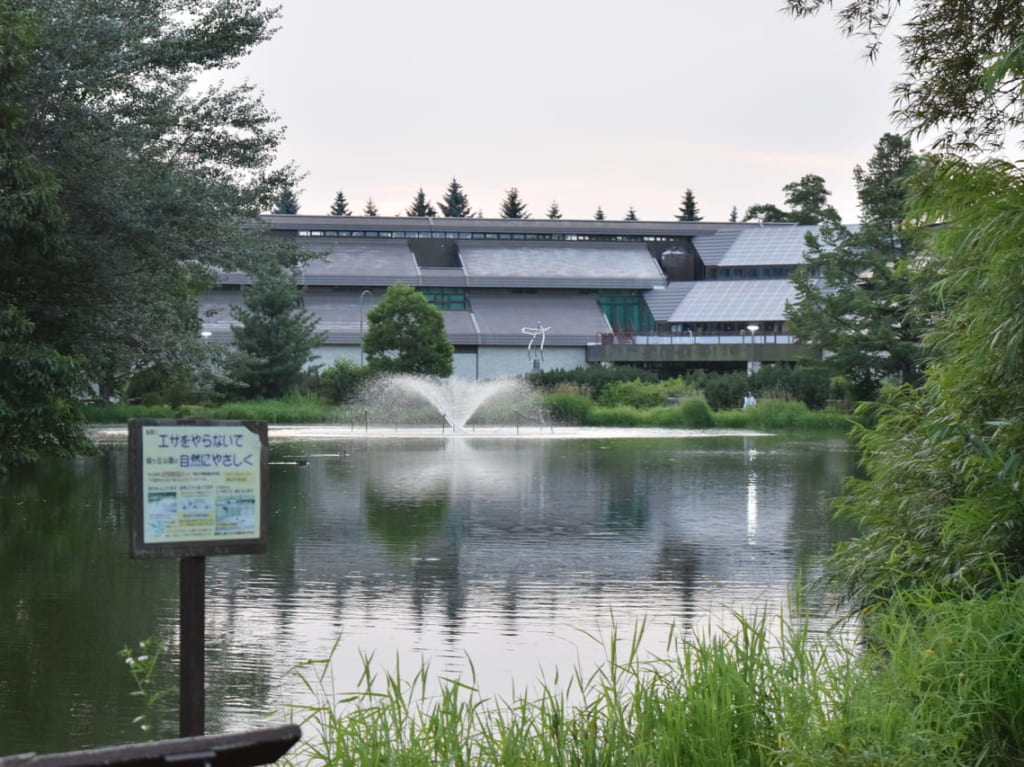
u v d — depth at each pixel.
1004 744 4.55
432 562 12.20
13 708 6.66
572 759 4.49
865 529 9.05
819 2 8.37
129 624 8.95
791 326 50.34
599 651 7.93
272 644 8.23
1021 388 6.29
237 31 22.62
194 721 3.58
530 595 10.17
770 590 10.36
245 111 24.31
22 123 16.80
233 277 89.69
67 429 19.78
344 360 66.50
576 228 101.44
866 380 48.97
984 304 6.04
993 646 4.81
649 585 10.68
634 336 87.56
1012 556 6.36
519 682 7.08
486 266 97.50
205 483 3.51
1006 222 5.71
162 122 21.78
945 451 7.13
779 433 46.28
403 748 4.43
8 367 15.76
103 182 20.06
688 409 51.69
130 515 3.41
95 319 20.08
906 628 5.23
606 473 24.69
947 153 6.61
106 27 20.17
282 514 16.72
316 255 25.36
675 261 102.12
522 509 17.45
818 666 5.02
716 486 21.55
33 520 15.62
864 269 50.28
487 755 4.55
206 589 10.59
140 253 21.02
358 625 8.89
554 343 90.75
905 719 4.30
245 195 24.08
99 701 6.81
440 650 8.00
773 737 4.47
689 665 4.99
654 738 4.43
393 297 67.50
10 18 16.47
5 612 9.42
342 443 37.06
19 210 16.23
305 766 5.36
